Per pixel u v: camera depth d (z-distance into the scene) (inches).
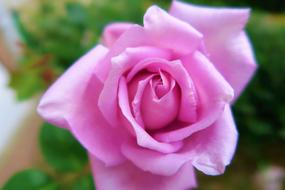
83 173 15.1
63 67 19.4
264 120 24.3
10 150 24.7
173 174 12.0
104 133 12.1
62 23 19.8
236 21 12.5
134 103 11.5
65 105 11.9
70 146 14.9
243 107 23.1
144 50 11.5
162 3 25.9
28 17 24.0
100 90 12.0
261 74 23.4
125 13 21.0
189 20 12.7
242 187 23.8
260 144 24.8
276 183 23.5
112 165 12.2
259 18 25.3
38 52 19.6
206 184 24.0
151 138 11.5
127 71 11.7
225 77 12.7
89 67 12.0
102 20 20.1
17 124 25.7
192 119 11.8
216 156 11.7
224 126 11.9
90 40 19.1
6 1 25.6
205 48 12.4
